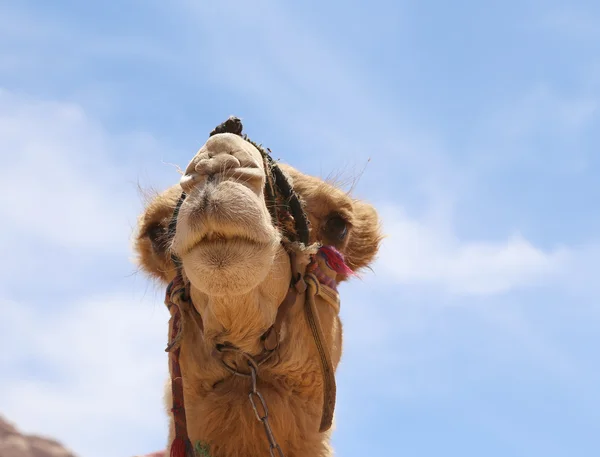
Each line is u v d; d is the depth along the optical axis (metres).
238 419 4.86
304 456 4.93
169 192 5.52
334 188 5.41
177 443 4.70
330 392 4.86
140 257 5.84
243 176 4.29
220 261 4.09
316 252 5.03
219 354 4.77
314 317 4.91
